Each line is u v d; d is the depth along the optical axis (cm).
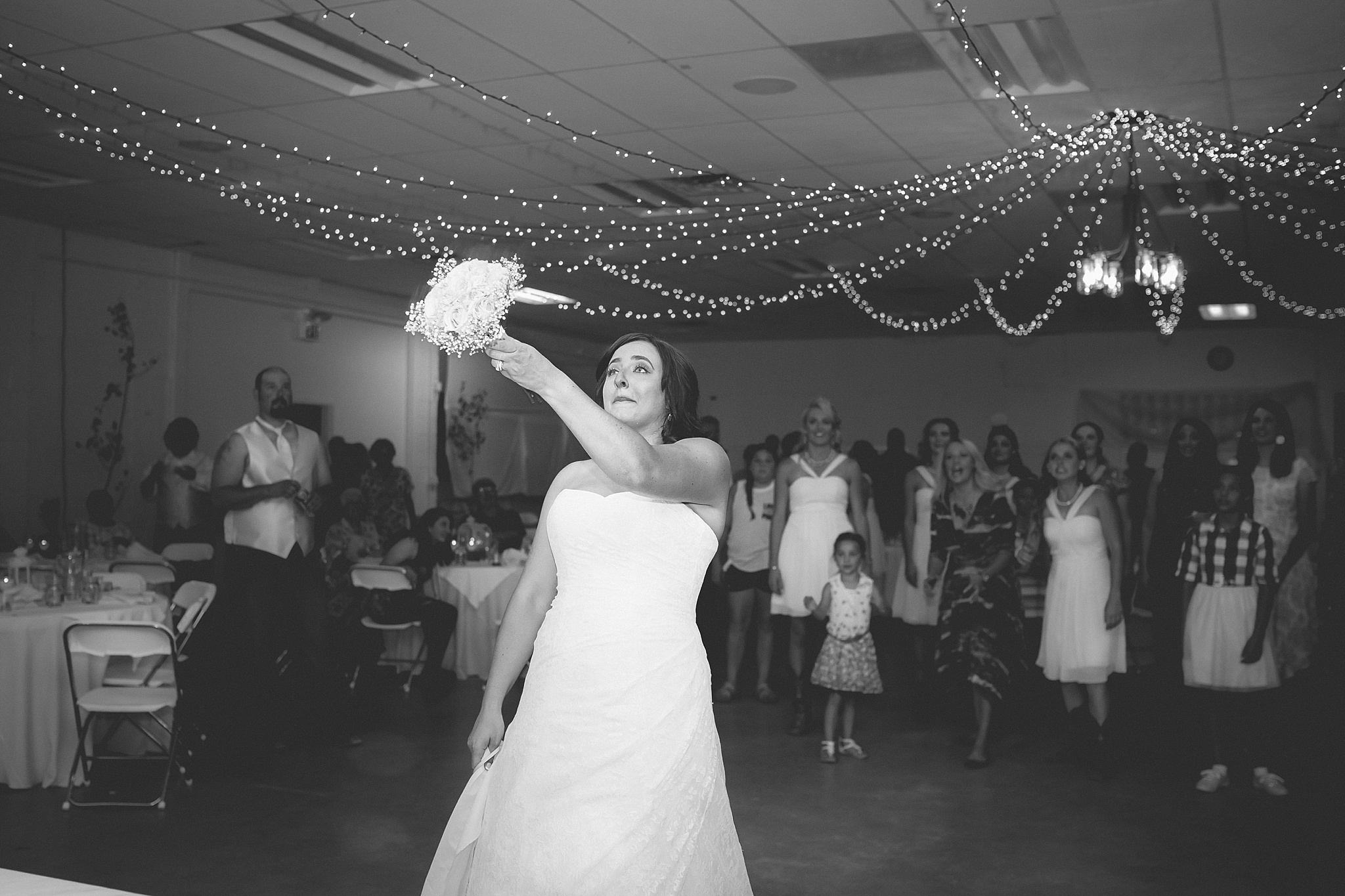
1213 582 514
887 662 895
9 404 942
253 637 584
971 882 395
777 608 649
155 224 960
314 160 751
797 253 1058
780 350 1777
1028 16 496
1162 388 1555
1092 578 540
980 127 657
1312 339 1488
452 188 819
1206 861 416
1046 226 936
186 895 374
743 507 732
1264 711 528
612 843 216
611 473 210
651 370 243
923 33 517
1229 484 512
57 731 498
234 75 591
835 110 627
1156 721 657
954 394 1670
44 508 902
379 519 880
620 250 1046
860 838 445
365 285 1268
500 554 869
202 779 523
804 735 629
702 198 842
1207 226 934
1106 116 634
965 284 1244
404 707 695
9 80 607
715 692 746
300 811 473
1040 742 610
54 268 980
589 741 221
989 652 551
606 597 227
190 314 1105
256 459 582
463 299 191
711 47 536
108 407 1026
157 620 548
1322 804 490
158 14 512
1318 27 502
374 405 1350
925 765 561
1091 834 449
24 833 437
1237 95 598
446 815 469
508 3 488
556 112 639
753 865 412
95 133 702
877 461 1083
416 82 604
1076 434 699
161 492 933
